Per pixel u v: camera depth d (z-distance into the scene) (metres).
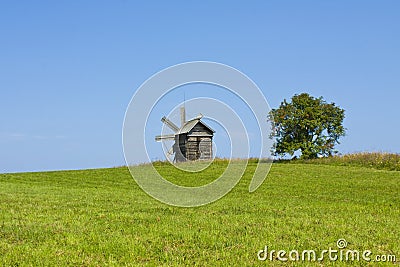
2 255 10.64
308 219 15.09
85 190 24.05
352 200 20.22
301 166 38.03
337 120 59.22
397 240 12.34
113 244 11.51
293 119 58.00
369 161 40.38
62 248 11.27
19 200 19.27
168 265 9.95
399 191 23.36
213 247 11.49
